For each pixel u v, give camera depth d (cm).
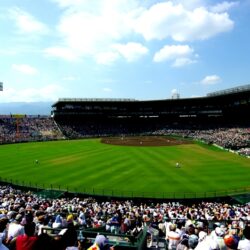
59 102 13688
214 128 11638
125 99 14400
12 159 6881
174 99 13012
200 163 5981
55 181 4603
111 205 3031
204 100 12644
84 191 3994
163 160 6372
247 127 10381
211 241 947
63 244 799
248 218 2212
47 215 1881
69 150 8350
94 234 1321
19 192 3691
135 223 2031
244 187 4100
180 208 2867
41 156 7275
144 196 3725
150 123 14350
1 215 1482
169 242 1398
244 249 881
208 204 3231
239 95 10781
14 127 12425
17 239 848
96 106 14338
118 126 14188
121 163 6038
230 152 7581
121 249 1197
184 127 12950
